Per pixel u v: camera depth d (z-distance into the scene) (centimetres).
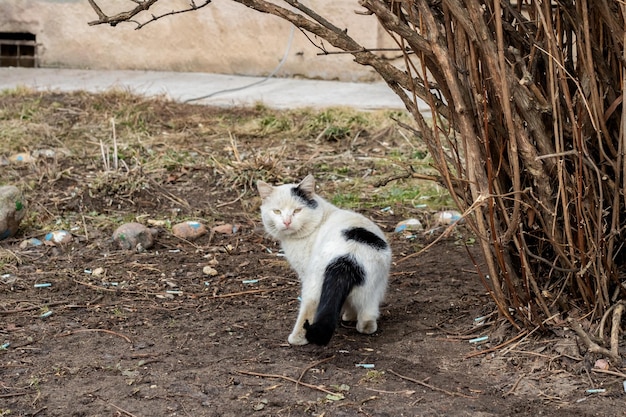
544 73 392
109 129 828
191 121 862
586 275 396
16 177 708
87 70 1132
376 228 454
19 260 550
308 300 427
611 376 377
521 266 396
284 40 1062
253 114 888
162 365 406
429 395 373
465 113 360
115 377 393
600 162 392
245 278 533
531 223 392
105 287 512
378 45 995
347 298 429
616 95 386
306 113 877
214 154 768
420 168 723
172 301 494
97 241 594
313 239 465
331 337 416
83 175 718
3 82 1049
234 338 439
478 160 369
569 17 372
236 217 649
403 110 876
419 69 954
